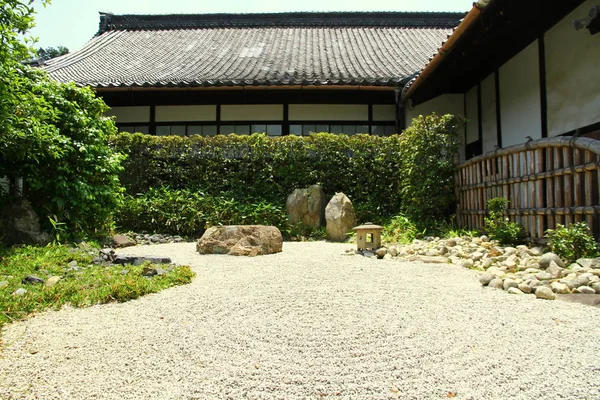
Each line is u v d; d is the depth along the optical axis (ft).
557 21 18.11
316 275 11.78
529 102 20.45
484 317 7.72
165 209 23.08
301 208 23.41
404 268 12.83
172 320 7.81
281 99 30.58
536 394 4.91
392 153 25.04
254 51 39.09
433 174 20.27
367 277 11.48
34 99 14.42
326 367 5.68
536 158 14.33
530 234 14.73
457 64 21.93
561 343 6.43
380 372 5.52
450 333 6.91
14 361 6.01
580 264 10.94
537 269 11.32
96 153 18.98
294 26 48.80
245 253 15.83
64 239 16.72
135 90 28.53
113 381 5.33
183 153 25.67
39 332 7.24
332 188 25.25
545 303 8.59
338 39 43.96
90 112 19.66
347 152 25.48
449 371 5.51
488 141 25.63
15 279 10.57
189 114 31.04
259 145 25.39
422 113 30.19
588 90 16.34
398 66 32.78
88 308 8.75
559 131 18.13
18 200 16.56
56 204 17.07
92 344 6.63
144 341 6.73
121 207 22.08
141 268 12.05
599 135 15.35
